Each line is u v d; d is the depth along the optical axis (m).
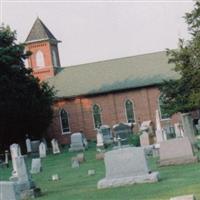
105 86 68.75
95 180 22.81
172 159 23.69
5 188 14.89
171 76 66.81
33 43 75.50
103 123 68.00
